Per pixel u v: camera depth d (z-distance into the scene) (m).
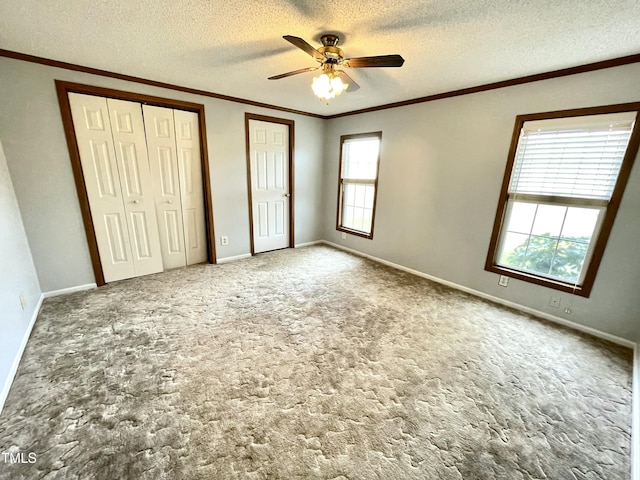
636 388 1.70
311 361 1.90
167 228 3.43
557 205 2.43
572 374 1.85
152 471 1.18
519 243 2.71
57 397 1.54
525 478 1.20
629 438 1.40
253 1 1.50
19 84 2.29
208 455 1.25
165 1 1.50
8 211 2.13
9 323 1.78
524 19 1.59
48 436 1.32
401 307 2.71
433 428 1.43
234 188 3.80
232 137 3.63
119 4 1.53
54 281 2.69
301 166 4.48
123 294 2.81
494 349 2.09
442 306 2.75
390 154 3.68
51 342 2.02
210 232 3.71
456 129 2.98
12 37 1.94
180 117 3.25
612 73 2.04
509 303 2.79
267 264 3.85
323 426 1.42
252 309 2.59
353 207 4.47
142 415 1.45
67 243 2.71
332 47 1.83
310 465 1.23
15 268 2.07
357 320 2.45
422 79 2.61
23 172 2.40
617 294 2.19
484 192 2.84
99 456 1.23
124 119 2.87
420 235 3.49
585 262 2.33
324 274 3.54
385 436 1.37
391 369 1.85
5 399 1.51
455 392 1.67
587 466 1.26
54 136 2.50
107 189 2.88
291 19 1.67
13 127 2.31
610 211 2.14
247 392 1.62
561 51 1.95
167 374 1.74
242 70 2.55
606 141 2.13
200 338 2.12
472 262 3.03
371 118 3.86
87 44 2.04
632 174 2.04
